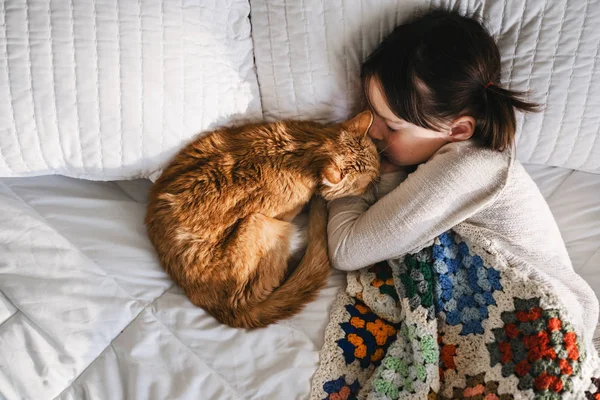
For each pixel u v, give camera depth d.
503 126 1.03
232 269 1.04
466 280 1.03
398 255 1.07
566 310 0.92
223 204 1.07
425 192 1.02
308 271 1.08
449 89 0.99
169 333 1.01
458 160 1.02
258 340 1.01
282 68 1.13
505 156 1.04
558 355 0.88
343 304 1.07
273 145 1.10
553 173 1.25
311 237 1.13
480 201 1.01
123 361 0.98
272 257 1.09
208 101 1.08
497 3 1.06
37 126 1.00
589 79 1.10
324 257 1.10
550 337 0.89
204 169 1.08
